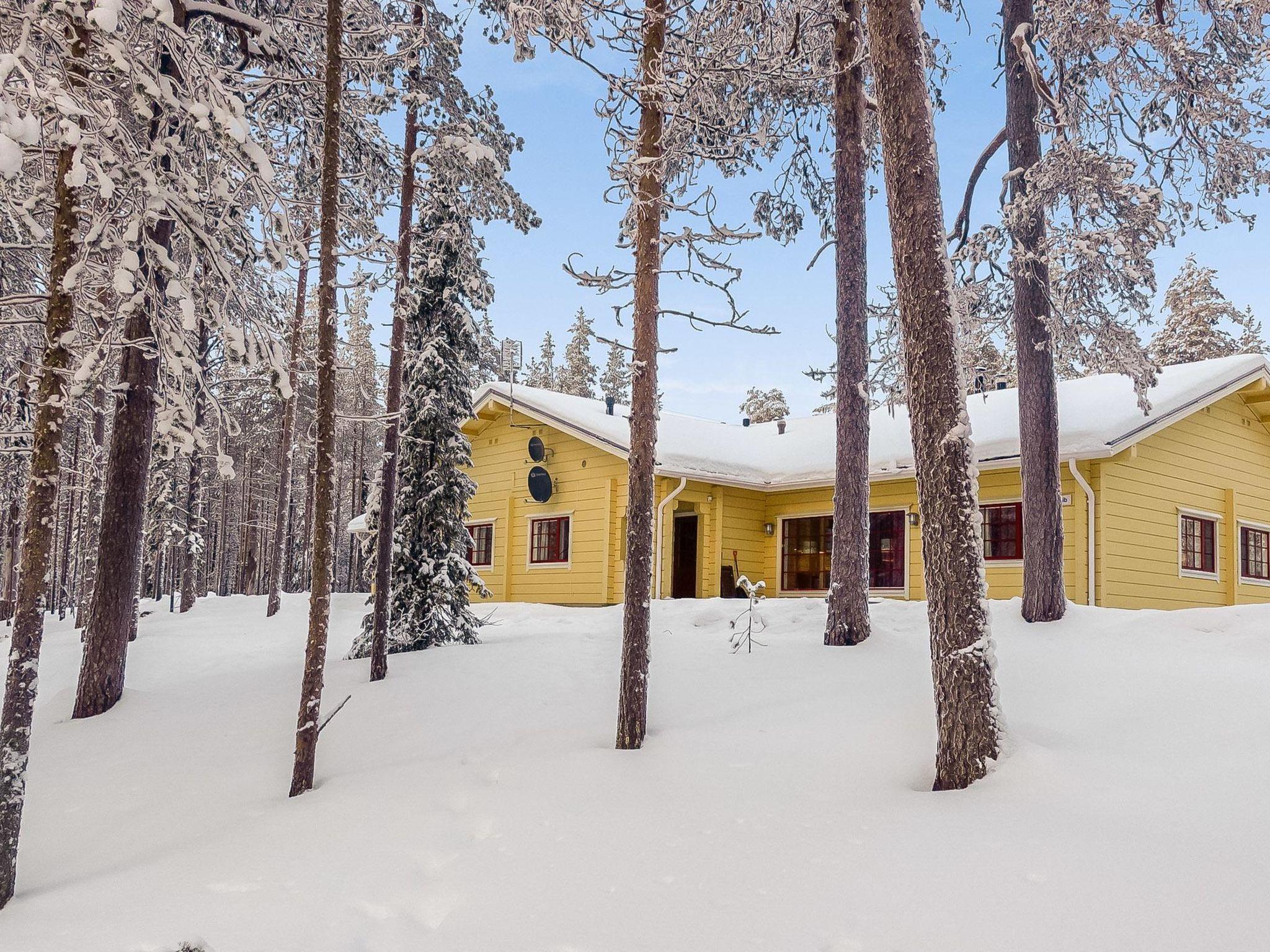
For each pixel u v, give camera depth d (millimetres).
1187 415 13969
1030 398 9312
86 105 5660
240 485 40500
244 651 13391
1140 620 8398
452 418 11570
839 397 9367
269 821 5465
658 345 7020
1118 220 9727
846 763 5422
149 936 3787
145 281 6758
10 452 5625
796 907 3564
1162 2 9125
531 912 3814
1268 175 10719
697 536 18375
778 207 12383
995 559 14484
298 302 18625
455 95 10914
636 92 7203
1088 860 3623
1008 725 5672
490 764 6051
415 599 11023
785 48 9406
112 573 9297
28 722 4934
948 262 5395
